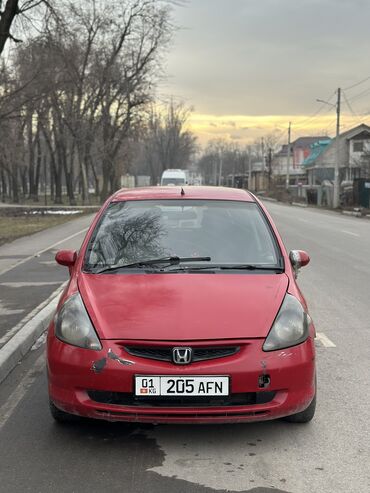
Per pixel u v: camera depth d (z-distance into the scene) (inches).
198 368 135.9
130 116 1813.5
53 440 150.1
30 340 241.9
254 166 4921.3
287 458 139.6
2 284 380.8
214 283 161.2
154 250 181.9
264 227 193.9
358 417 163.9
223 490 125.1
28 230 872.9
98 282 164.1
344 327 269.3
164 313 145.2
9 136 1357.0
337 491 124.6
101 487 126.4
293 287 164.1
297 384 141.9
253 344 139.6
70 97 1704.0
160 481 128.9
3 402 178.7
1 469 135.0
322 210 1604.3
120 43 1652.3
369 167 1925.4
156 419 136.8
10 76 986.1
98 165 3191.4
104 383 137.6
